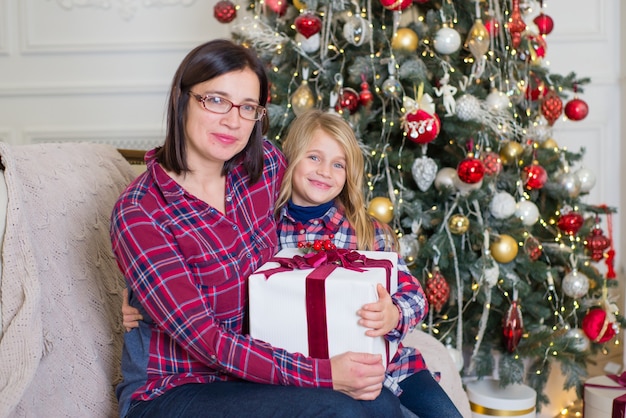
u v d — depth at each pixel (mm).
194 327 1264
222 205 1412
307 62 2260
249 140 1444
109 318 1538
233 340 1273
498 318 2428
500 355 2416
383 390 1399
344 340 1297
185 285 1279
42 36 3373
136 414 1301
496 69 2352
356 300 1280
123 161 1834
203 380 1338
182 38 3346
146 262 1273
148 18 3344
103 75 3391
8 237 1315
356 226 1700
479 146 2227
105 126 3416
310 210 1686
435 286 2145
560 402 2611
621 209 3258
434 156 2391
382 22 2271
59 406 1362
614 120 3309
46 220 1456
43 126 3426
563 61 3324
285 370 1271
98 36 3369
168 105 1358
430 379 1620
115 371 1510
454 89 2119
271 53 2328
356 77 2182
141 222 1286
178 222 1313
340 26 2303
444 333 2365
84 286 1497
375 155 2197
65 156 1640
